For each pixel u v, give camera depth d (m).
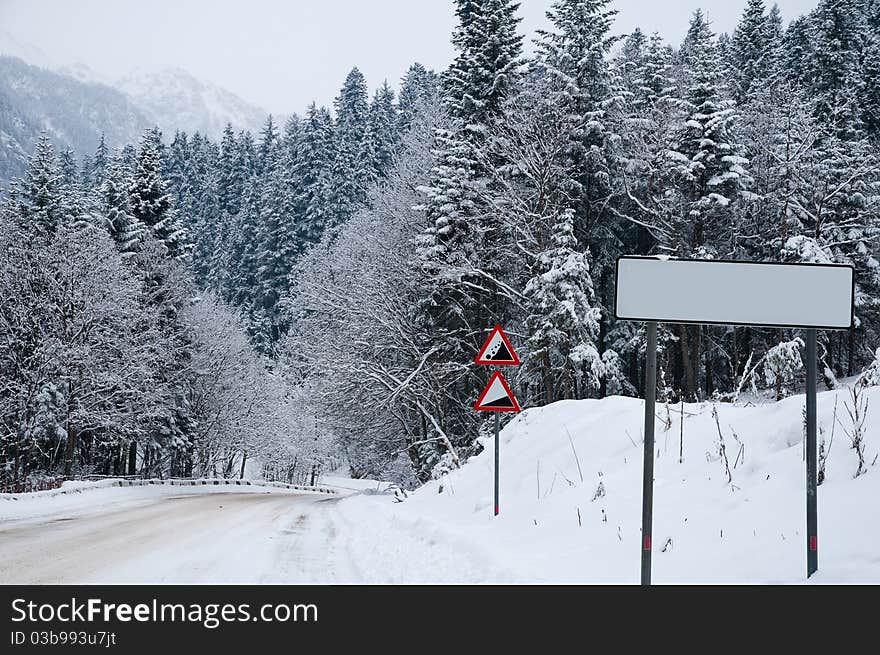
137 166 48.69
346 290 32.03
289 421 64.69
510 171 31.77
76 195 48.69
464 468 17.39
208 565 8.99
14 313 36.91
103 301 38.03
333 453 65.81
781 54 57.81
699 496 8.20
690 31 61.12
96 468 50.47
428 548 9.90
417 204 33.75
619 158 34.59
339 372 29.25
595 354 26.19
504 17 34.06
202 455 58.28
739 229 36.06
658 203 34.03
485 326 32.00
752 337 36.81
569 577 6.99
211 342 55.25
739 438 9.29
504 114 32.34
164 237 48.81
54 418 39.62
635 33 55.41
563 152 33.09
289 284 73.56
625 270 5.15
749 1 60.62
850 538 5.84
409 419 32.94
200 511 20.17
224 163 98.69
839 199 33.94
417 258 29.56
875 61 49.03
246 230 84.25
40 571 8.20
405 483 39.00
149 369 41.50
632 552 7.39
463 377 31.61
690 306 5.07
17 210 43.44
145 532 13.01
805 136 33.78
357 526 15.22
